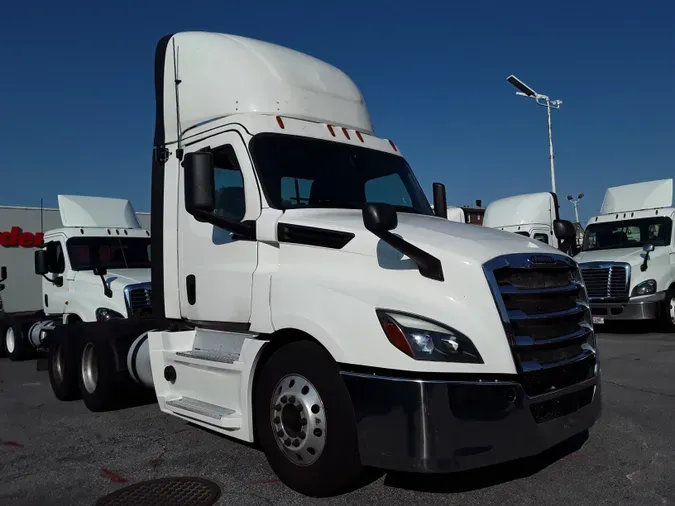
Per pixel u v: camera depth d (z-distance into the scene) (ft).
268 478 14.99
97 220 36.60
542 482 14.16
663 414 19.95
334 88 19.02
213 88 17.62
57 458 17.40
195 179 14.70
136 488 14.71
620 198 49.29
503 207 61.52
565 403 12.89
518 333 12.17
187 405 16.47
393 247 12.47
